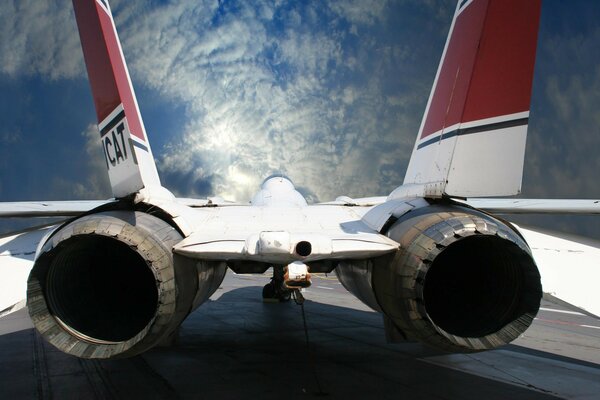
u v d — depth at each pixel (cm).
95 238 348
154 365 553
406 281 341
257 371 523
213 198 633
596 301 365
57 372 527
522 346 675
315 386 465
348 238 368
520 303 342
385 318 454
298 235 336
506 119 331
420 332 340
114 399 430
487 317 355
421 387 463
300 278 398
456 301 393
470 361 577
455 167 354
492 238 341
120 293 400
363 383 476
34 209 554
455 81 364
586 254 416
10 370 538
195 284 382
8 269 397
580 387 468
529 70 322
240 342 684
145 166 434
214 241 355
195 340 699
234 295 1309
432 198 394
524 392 450
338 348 646
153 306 390
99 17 313
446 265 398
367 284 409
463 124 351
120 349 318
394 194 466
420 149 428
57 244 316
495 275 370
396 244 358
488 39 334
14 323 871
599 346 680
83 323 342
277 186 754
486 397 433
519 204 532
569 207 491
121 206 385
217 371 523
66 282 353
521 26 322
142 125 445
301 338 714
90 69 328
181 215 393
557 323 906
